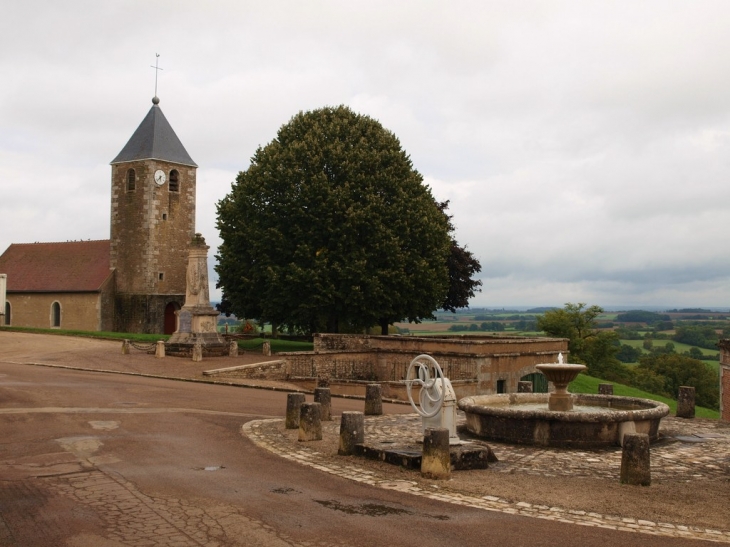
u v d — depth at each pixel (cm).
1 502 903
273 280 3750
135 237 5419
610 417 1416
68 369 2933
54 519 832
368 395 1881
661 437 1577
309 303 3753
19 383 2277
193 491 974
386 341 3362
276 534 794
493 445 1436
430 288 4050
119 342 4141
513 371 3134
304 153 3994
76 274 5625
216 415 1762
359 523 845
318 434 1414
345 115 4312
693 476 1178
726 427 1759
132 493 955
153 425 1553
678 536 833
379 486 1042
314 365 3164
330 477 1095
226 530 803
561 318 5709
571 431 1420
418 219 4000
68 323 5497
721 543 810
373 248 3841
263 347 3669
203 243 3691
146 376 2788
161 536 777
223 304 5606
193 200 5678
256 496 959
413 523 851
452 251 5088
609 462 1277
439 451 1102
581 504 964
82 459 1176
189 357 3466
